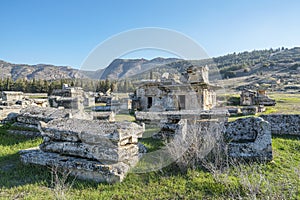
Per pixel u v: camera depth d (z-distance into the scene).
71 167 4.98
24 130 8.74
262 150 5.75
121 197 4.12
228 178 4.58
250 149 5.82
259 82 66.56
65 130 5.54
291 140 7.78
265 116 9.43
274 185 4.37
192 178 4.75
